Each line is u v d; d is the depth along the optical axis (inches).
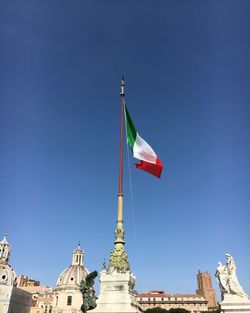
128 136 1582.2
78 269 5497.1
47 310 5723.4
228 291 1261.1
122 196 1567.4
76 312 5049.2
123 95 1743.4
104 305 1311.5
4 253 4690.0
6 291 4205.2
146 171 1509.6
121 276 1360.7
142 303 5649.6
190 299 5693.9
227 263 1311.5
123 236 1496.1
